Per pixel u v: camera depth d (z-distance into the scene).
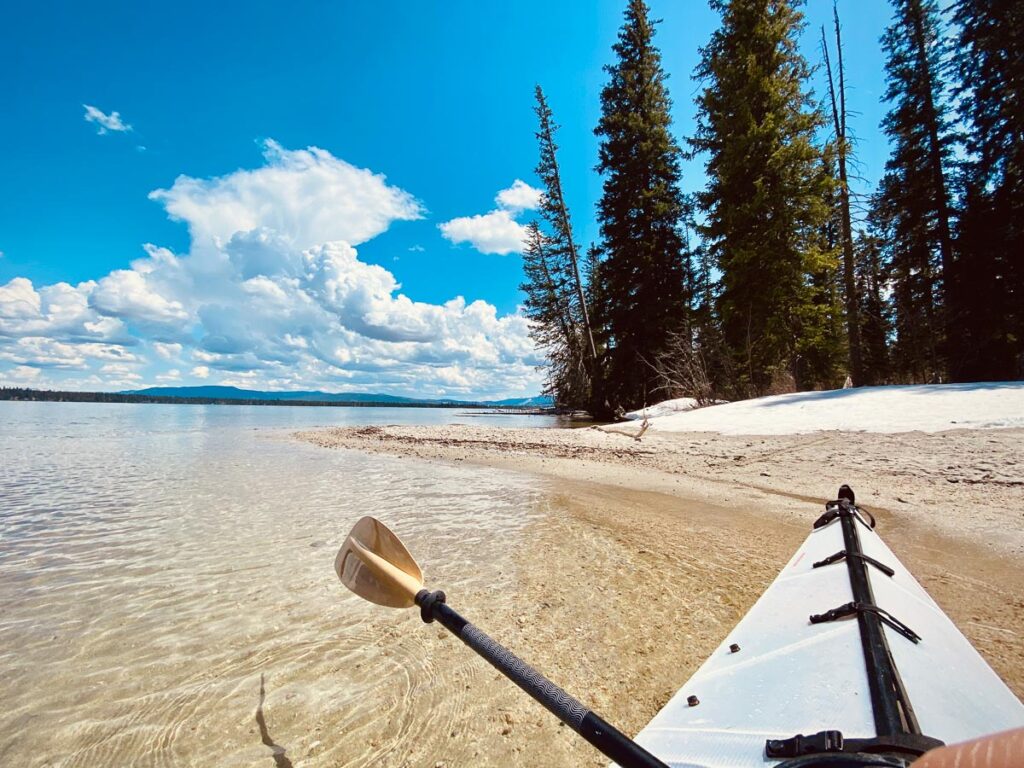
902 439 9.07
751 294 19.08
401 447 14.81
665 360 24.38
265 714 2.65
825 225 22.80
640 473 8.97
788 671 1.69
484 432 18.22
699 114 22.80
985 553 4.44
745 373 21.12
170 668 3.10
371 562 2.36
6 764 2.35
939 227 21.36
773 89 18.58
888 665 1.49
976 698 1.54
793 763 1.13
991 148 19.98
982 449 7.88
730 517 6.01
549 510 6.62
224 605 3.96
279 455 13.77
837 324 20.70
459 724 2.55
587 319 30.22
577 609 3.74
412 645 3.31
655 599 3.86
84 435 21.67
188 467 11.43
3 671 3.09
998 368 19.25
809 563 2.76
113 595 4.18
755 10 19.12
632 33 26.92
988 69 20.00
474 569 4.58
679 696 1.81
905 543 4.79
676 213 26.41
